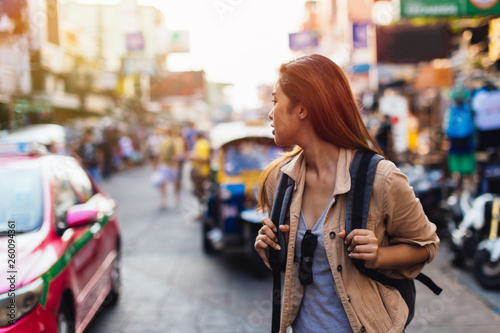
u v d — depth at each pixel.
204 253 7.00
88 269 3.62
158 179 11.52
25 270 2.61
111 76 16.17
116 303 4.81
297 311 1.61
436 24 8.33
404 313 1.54
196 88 15.86
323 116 1.53
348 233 1.47
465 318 4.15
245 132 6.59
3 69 6.97
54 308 2.66
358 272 1.50
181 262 6.48
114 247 4.76
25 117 12.27
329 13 19.03
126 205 12.34
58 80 15.88
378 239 1.52
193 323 4.21
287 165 1.68
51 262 2.82
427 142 12.41
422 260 1.54
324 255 1.53
